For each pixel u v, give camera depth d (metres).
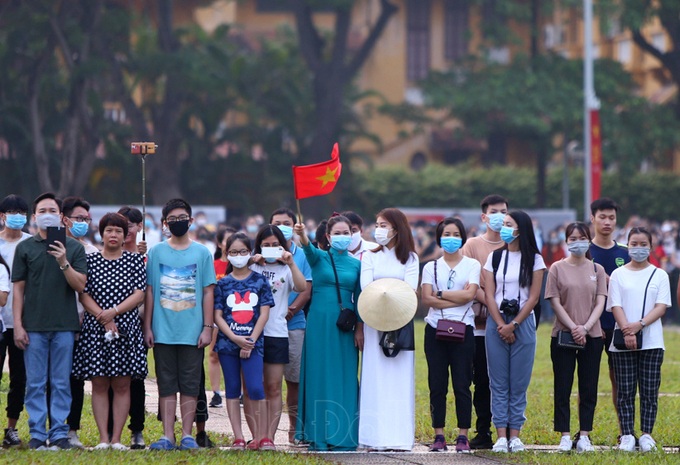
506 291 22.59
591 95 69.75
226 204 91.94
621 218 102.38
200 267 21.94
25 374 22.17
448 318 22.34
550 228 70.00
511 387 22.55
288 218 25.22
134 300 21.55
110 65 79.75
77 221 22.86
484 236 24.23
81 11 76.88
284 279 22.70
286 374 24.23
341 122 98.75
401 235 22.70
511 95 91.31
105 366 21.45
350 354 22.58
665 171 106.00
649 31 106.38
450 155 118.56
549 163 115.31
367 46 91.81
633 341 22.61
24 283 21.59
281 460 20.33
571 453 21.88
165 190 85.00
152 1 87.00
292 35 106.44
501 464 20.73
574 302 22.69
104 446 21.45
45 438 21.34
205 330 21.88
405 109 102.31
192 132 90.06
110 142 82.88
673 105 97.25
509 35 96.25
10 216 22.03
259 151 97.94
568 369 22.70
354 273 22.75
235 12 117.50
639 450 22.55
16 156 78.75
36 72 75.56
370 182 104.19
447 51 119.12
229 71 86.81
